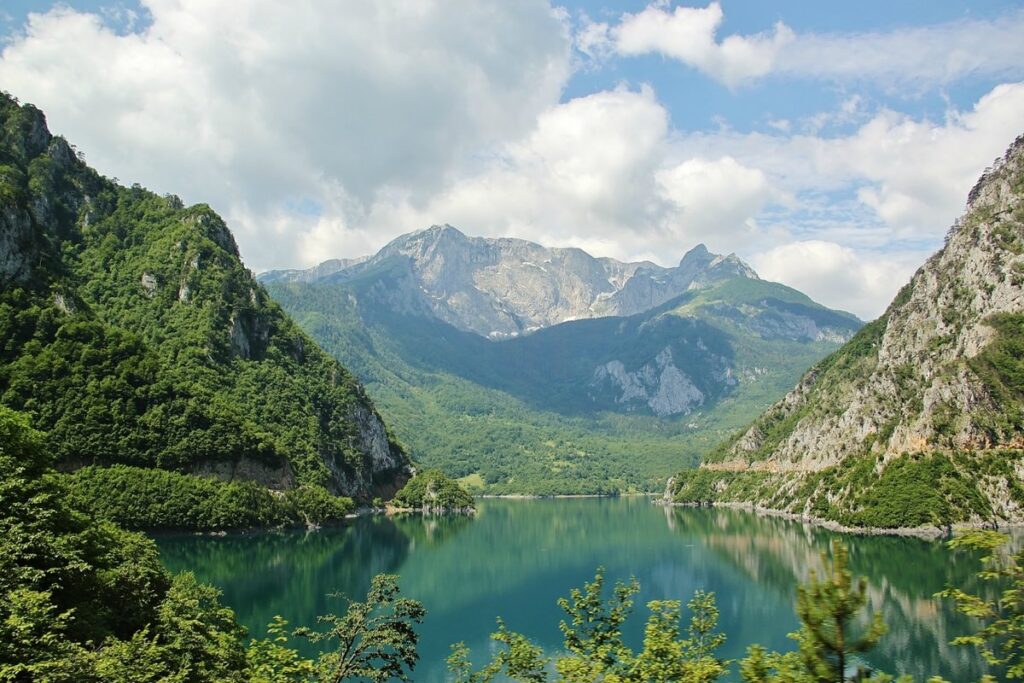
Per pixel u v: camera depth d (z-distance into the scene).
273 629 53.72
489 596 155.12
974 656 93.44
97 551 70.69
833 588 23.88
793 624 121.25
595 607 43.56
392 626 51.28
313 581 153.25
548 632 124.12
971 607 26.42
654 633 38.84
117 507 193.50
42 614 45.53
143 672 44.56
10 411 72.44
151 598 72.19
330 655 51.03
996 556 26.84
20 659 40.31
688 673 34.81
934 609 119.00
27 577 52.50
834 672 23.78
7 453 68.44
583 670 38.72
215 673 59.53
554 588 162.38
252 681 47.84
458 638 120.62
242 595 137.62
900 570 153.75
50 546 58.62
